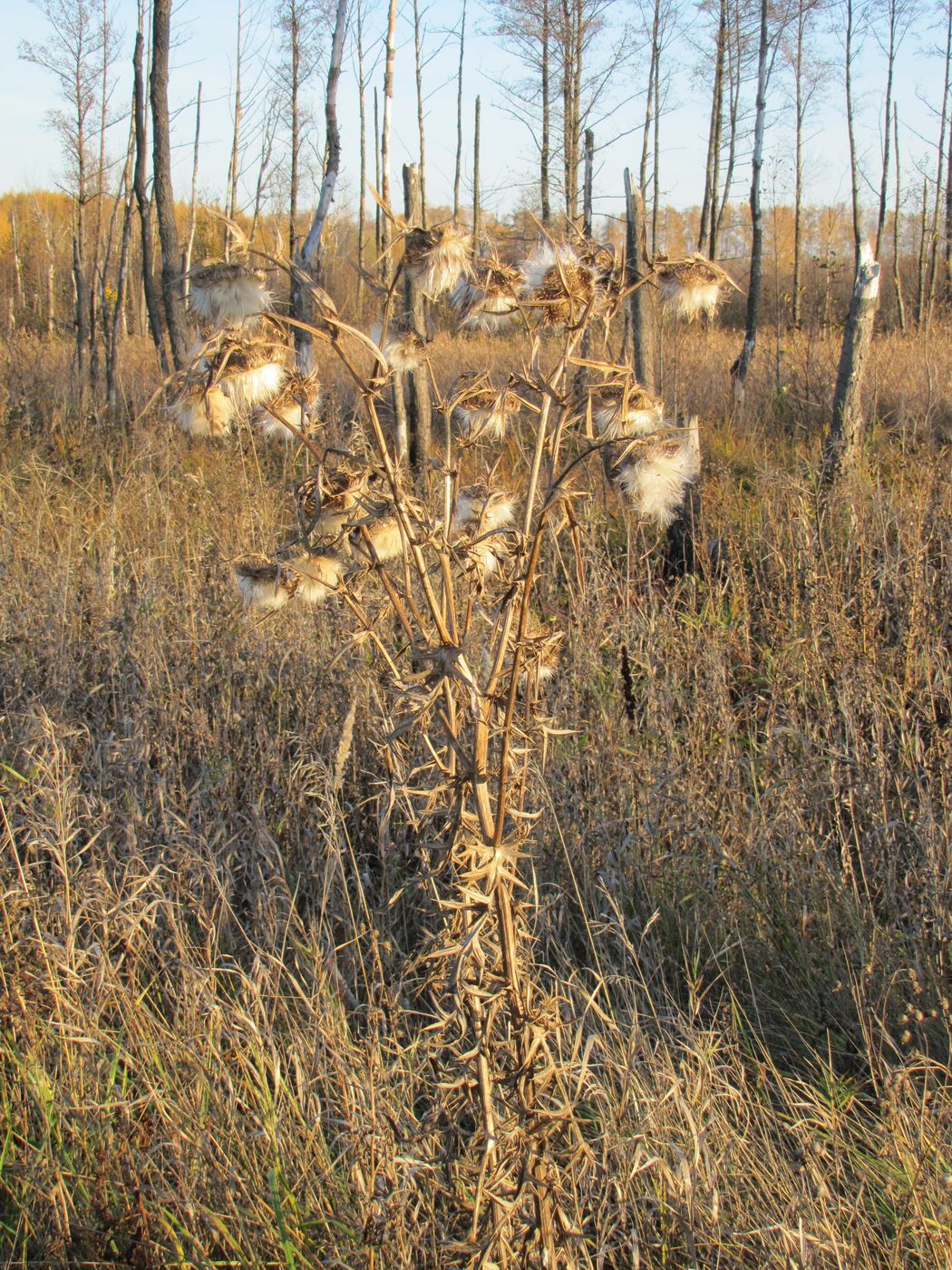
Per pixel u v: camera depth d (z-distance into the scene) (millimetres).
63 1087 2545
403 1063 2479
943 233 25625
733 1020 2934
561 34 16797
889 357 9789
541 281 1658
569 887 3430
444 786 1767
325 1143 2361
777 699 4223
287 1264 2105
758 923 3281
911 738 3844
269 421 1864
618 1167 2207
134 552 5602
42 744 3695
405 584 1790
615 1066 2443
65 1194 2273
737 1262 2117
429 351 1848
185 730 4207
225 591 4910
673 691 4250
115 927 2916
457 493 2027
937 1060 2824
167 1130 2369
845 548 5496
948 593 5059
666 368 9812
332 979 2889
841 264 14703
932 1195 2221
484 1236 1827
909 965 3037
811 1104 2564
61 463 9188
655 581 5402
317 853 3553
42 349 15344
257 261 1694
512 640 1799
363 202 17719
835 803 3617
